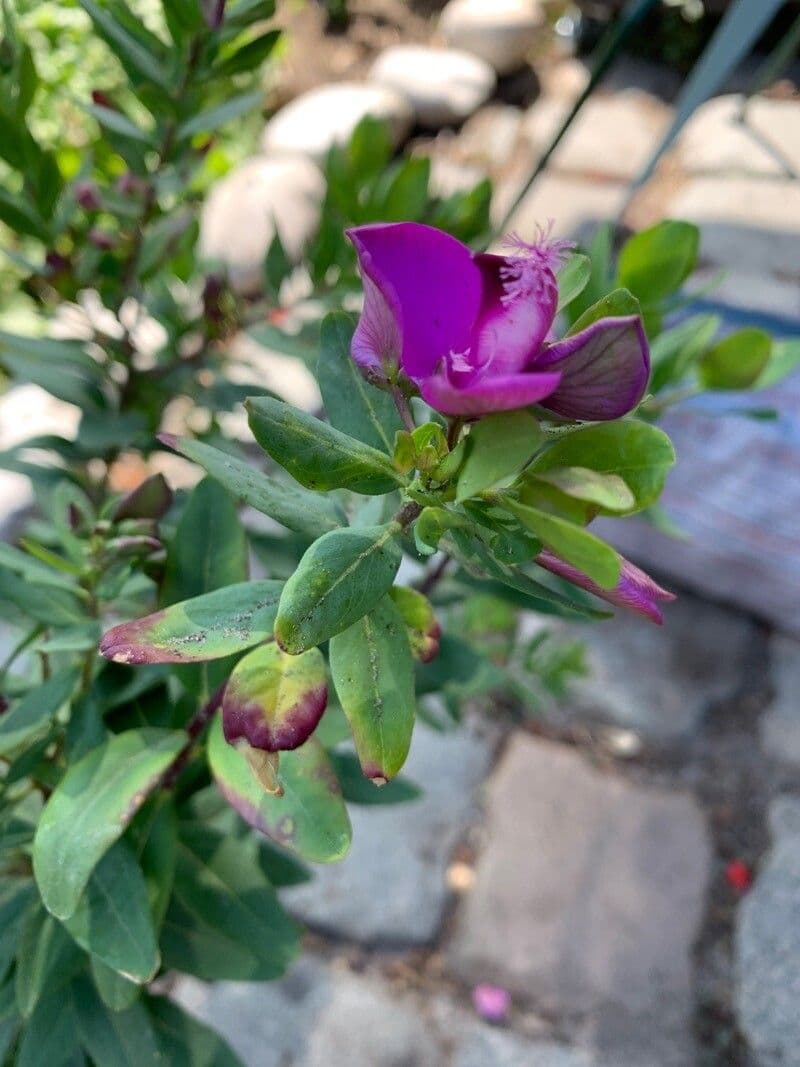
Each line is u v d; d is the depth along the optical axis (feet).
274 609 0.30
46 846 0.32
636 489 0.24
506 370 0.24
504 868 0.79
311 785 0.33
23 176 0.48
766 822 0.83
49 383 0.53
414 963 0.74
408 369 0.26
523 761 0.85
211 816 0.47
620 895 0.78
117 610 0.46
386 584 0.27
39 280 0.54
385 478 0.28
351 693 0.28
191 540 0.38
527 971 0.73
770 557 0.93
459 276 0.25
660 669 0.92
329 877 0.77
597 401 0.24
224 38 0.46
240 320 0.58
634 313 0.25
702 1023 0.72
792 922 0.77
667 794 0.84
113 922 0.35
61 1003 0.43
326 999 0.71
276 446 0.27
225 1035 0.69
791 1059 0.71
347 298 0.62
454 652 0.46
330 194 0.54
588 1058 0.70
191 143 0.54
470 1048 0.70
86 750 0.38
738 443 0.93
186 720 0.40
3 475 0.87
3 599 0.44
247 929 0.43
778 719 0.89
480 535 0.27
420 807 0.81
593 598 0.47
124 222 0.54
